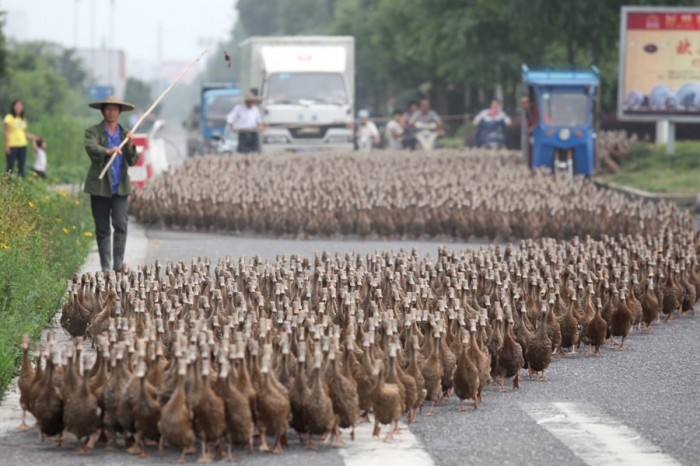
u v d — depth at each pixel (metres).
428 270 17.14
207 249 25.06
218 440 10.38
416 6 67.31
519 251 20.06
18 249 16.92
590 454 10.73
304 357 10.81
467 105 87.81
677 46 44.69
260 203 28.19
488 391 13.34
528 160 42.41
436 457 10.61
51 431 10.91
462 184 31.70
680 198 36.25
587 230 26.83
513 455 10.69
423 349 12.41
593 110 43.47
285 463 10.38
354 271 16.41
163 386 10.67
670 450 10.90
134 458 10.56
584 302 15.66
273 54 48.91
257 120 43.56
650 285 17.33
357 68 102.38
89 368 11.14
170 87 20.16
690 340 16.58
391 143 55.56
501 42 64.44
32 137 38.12
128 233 27.97
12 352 13.38
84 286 15.39
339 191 30.03
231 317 12.57
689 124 59.34
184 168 36.00
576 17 51.53
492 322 13.47
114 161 19.98
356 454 10.68
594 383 13.78
